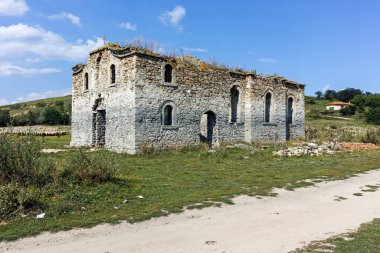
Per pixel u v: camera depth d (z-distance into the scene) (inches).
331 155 895.7
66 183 436.5
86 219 335.9
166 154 868.0
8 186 364.5
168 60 935.0
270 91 1242.0
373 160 801.6
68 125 2459.4
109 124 957.2
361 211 386.6
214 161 768.9
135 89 860.0
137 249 266.2
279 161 783.1
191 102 992.9
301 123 1424.7
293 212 379.9
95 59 1035.3
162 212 364.8
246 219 350.3
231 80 1125.1
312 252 257.4
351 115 3321.9
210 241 285.0
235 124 1135.0
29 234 295.1
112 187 446.3
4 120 2315.5
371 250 260.7
